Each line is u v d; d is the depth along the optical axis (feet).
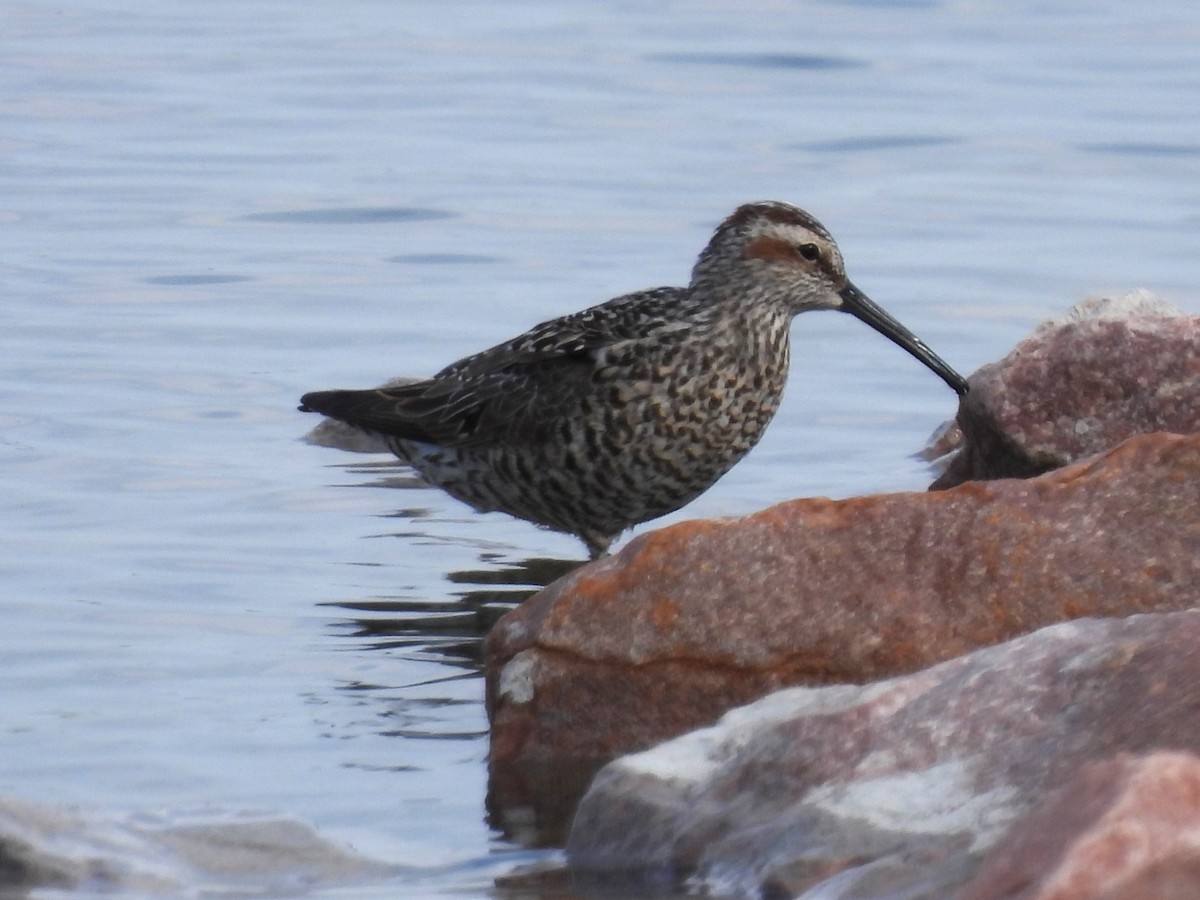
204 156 88.38
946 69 107.76
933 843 24.76
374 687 36.40
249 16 122.42
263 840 27.96
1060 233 76.43
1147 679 26.43
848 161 88.48
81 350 61.31
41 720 34.14
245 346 62.49
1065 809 22.49
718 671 32.65
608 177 85.35
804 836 25.82
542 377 47.32
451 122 95.40
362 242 75.36
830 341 63.98
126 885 26.32
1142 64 108.88
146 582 42.19
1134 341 45.09
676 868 26.63
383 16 122.52
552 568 45.29
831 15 122.52
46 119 94.99
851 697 28.22
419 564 44.91
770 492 50.34
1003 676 27.35
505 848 28.53
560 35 116.57
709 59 109.70
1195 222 77.77
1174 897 21.11
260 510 48.03
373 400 49.73
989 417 45.50
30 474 49.75
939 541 33.17
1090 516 33.27
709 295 47.52
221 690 36.01
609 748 32.65
